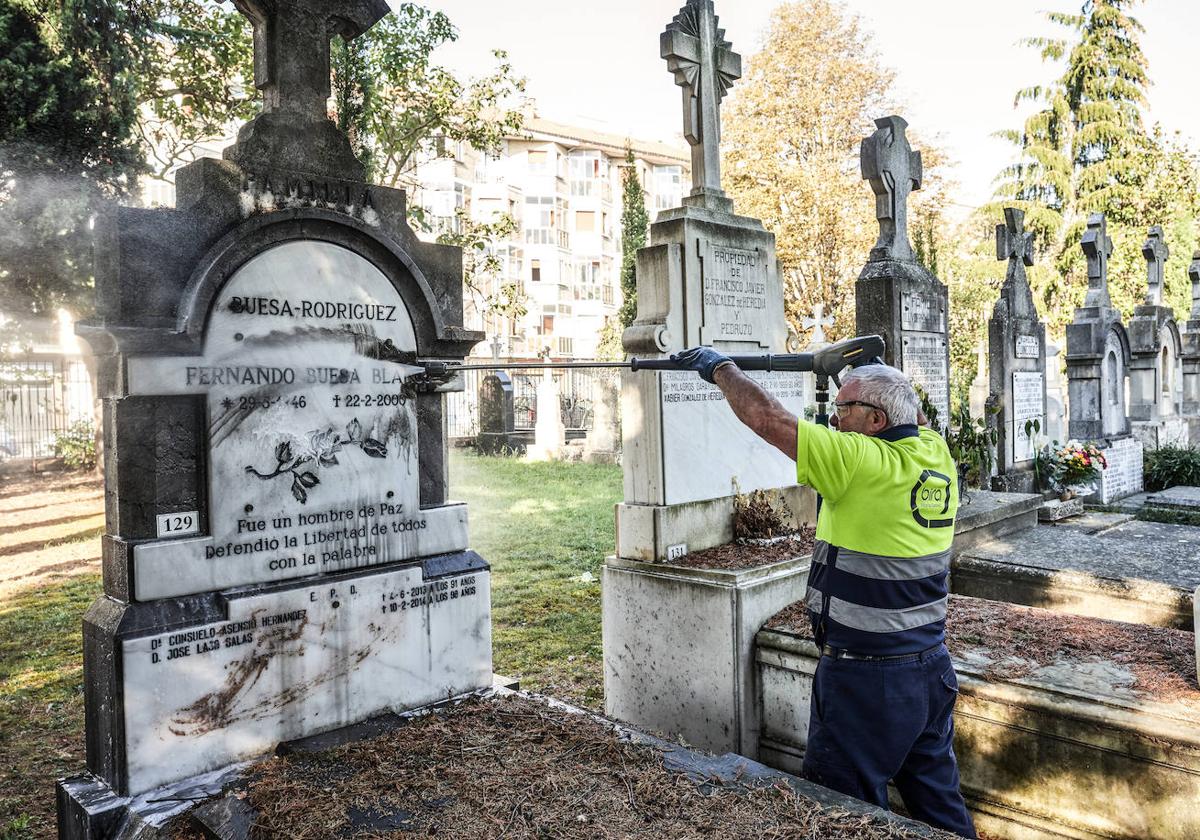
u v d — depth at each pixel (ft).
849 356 10.33
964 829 9.75
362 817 8.66
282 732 10.69
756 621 14.46
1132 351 44.19
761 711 14.30
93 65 32.89
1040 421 32.42
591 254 150.71
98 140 33.35
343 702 11.30
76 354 59.06
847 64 94.63
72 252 32.68
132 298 9.58
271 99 11.02
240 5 10.82
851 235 91.45
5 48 30.68
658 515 15.66
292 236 10.91
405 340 12.20
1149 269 46.80
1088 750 10.84
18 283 32.68
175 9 37.76
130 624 9.50
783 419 9.51
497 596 24.62
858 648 9.43
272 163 10.80
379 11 11.85
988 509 22.76
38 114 31.40
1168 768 10.18
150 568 9.71
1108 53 95.35
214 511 10.21
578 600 24.21
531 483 48.60
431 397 12.71
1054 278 94.02
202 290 10.00
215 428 10.23
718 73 18.11
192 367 10.05
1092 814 10.83
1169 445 43.37
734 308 17.78
